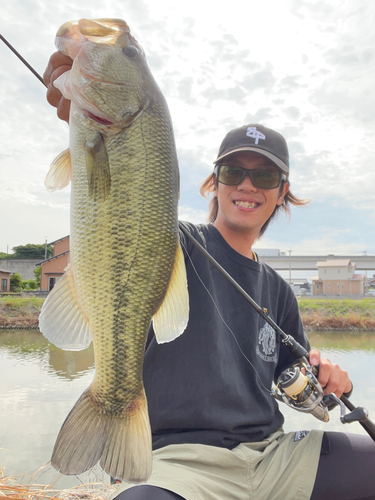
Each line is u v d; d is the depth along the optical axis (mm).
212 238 2160
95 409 1334
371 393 7719
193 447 1636
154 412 1720
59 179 1416
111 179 1351
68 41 1406
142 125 1398
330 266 47062
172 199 1450
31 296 26078
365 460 1882
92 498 2320
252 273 2146
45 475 4035
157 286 1427
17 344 14086
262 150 2105
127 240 1373
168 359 1787
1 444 5090
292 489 1773
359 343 15297
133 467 1269
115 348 1376
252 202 2145
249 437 1864
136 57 1434
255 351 2029
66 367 10172
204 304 1904
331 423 5844
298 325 2445
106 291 1359
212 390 1768
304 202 2814
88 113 1340
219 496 1542
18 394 7664
